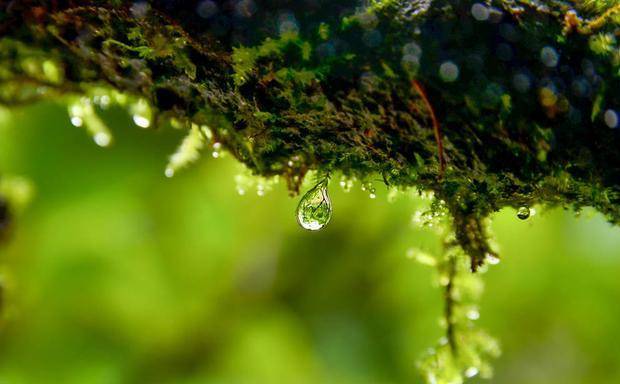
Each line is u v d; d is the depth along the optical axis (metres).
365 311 0.65
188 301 0.65
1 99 0.21
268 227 0.65
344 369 0.64
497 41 0.17
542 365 0.66
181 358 0.65
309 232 0.64
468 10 0.17
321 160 0.19
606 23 0.17
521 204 0.19
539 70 0.17
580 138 0.17
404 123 0.18
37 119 0.59
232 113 0.19
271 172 0.20
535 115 0.17
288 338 0.65
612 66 0.17
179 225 0.63
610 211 0.18
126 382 0.63
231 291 0.66
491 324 0.65
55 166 0.60
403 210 0.61
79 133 0.60
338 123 0.18
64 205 0.61
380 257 0.64
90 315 0.63
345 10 0.17
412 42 0.17
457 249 0.20
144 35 0.18
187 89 0.19
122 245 0.63
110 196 0.62
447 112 0.17
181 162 0.22
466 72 0.17
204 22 0.18
